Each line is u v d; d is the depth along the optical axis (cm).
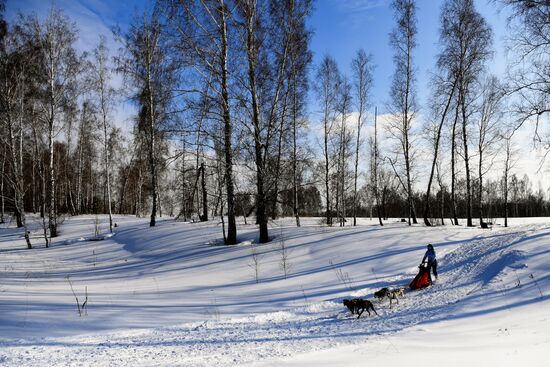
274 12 1723
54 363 502
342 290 1070
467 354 448
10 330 668
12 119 2406
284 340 611
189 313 874
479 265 1167
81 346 595
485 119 2769
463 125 2466
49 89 2483
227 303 983
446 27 2283
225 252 1691
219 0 1620
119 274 1499
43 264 1886
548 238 1185
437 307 826
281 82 1741
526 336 510
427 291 1027
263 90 1744
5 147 2655
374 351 484
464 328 595
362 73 3022
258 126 1700
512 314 657
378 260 1362
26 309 827
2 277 1398
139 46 2541
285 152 1817
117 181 5322
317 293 1057
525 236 1338
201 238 2111
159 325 763
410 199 2589
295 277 1248
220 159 1706
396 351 477
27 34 2414
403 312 836
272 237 1919
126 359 516
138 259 1869
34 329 689
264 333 684
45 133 2870
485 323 616
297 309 915
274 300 1007
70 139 4238
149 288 1189
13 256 2177
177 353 543
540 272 900
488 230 1858
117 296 1056
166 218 3597
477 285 972
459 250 1449
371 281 1149
